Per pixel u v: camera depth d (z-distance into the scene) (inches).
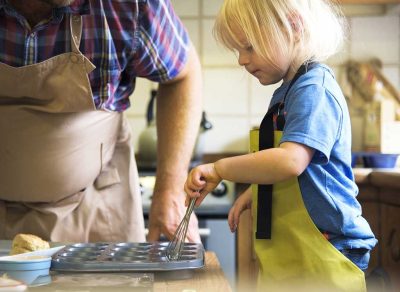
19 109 43.5
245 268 76.4
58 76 41.8
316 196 38.9
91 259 32.5
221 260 80.8
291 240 39.4
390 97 93.7
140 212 51.0
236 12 41.2
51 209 47.5
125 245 37.3
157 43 44.4
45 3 39.6
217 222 81.0
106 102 45.1
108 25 41.3
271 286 39.6
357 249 39.3
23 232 47.4
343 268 37.9
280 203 40.0
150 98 93.9
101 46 41.9
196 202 37.8
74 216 48.5
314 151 37.8
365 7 96.7
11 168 45.4
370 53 96.7
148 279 28.3
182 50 48.1
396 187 56.6
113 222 49.6
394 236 58.9
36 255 33.4
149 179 84.3
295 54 40.9
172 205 47.8
